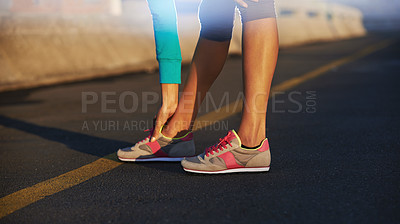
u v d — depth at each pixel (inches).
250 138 65.2
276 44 62.9
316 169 66.3
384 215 47.2
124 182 63.7
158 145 74.7
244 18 62.7
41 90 169.5
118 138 96.1
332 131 95.3
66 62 202.2
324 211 48.8
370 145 81.1
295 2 530.0
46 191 60.9
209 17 67.2
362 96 145.8
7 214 52.3
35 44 194.9
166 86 70.4
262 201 52.7
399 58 280.8
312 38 518.3
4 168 74.2
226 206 51.5
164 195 56.7
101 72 215.5
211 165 65.3
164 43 67.6
